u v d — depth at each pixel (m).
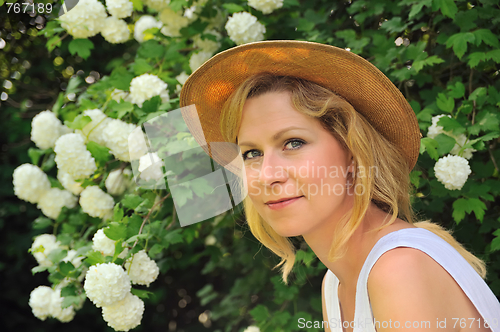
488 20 1.50
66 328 2.77
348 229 0.92
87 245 1.58
